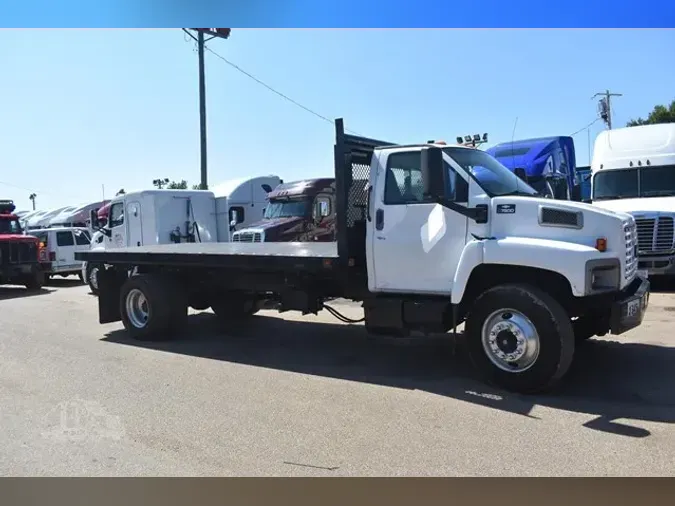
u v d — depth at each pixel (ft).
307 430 15.64
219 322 32.40
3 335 30.19
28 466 13.73
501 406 17.22
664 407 16.84
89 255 29.71
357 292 22.39
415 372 21.27
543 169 48.65
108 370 22.25
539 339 17.72
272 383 20.16
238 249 27.50
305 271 23.06
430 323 20.22
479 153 21.58
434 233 20.06
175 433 15.60
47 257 61.98
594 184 42.63
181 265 26.16
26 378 21.30
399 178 20.85
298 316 34.04
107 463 13.80
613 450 13.94
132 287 27.91
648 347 23.49
